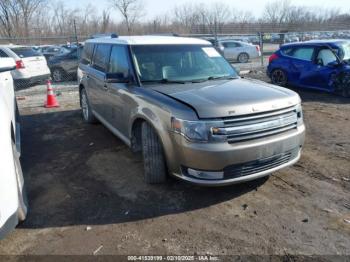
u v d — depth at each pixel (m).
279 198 3.73
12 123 3.70
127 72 4.50
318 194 3.80
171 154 3.55
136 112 4.05
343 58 9.08
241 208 3.55
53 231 3.22
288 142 3.58
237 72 4.99
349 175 4.26
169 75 4.42
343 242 2.95
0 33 40.00
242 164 3.35
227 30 29.11
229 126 3.28
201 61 4.80
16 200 2.71
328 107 8.06
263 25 32.41
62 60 14.00
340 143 5.47
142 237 3.10
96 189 4.07
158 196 3.84
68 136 6.29
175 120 3.38
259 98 3.51
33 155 5.32
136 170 4.58
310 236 3.04
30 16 41.94
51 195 3.95
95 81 5.88
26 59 11.70
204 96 3.57
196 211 3.52
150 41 4.82
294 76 10.20
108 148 5.53
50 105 9.05
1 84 4.03
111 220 3.39
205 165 3.27
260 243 2.97
